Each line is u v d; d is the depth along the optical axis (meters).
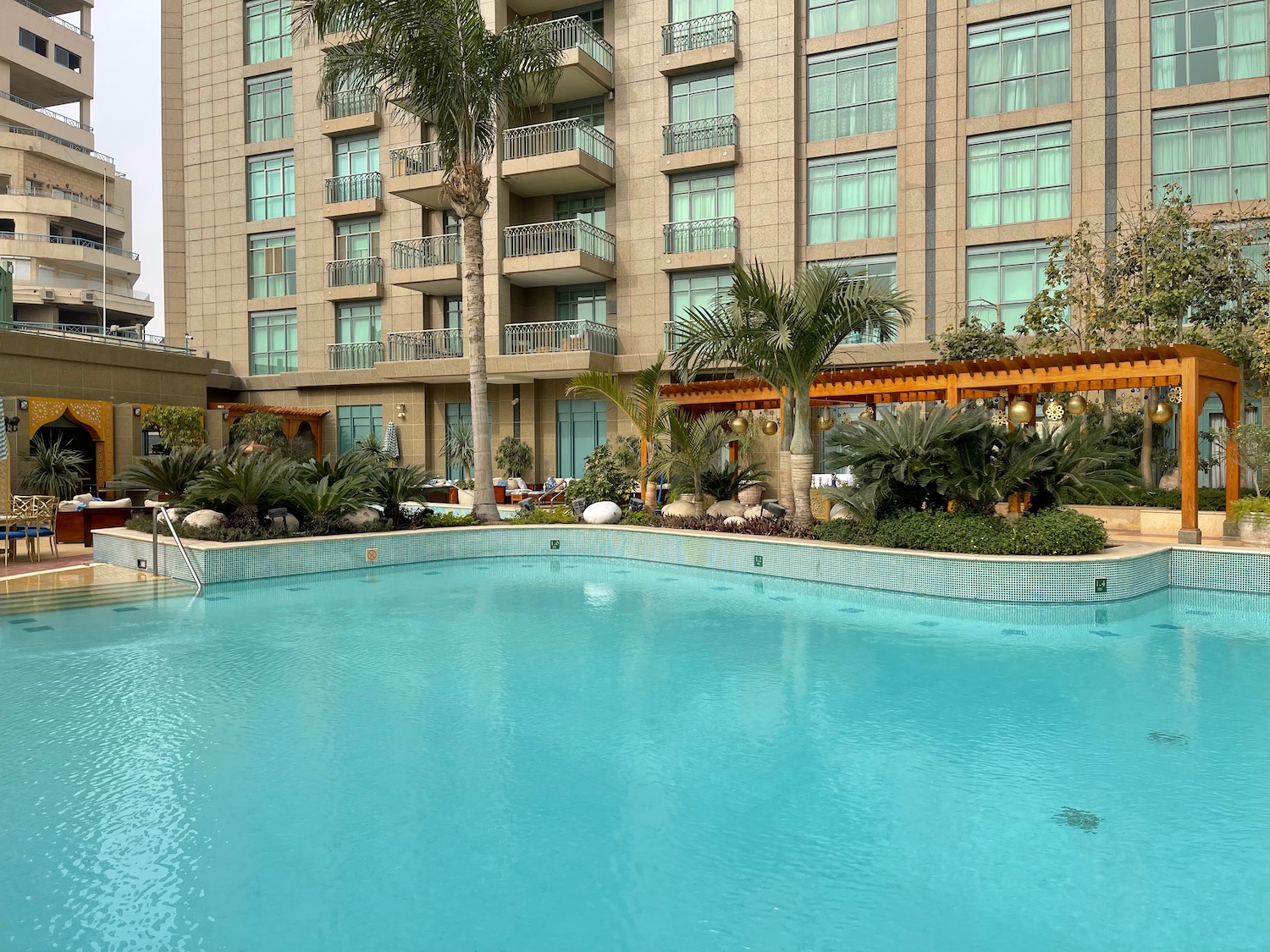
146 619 9.02
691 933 3.15
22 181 41.22
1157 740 5.20
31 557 12.73
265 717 5.73
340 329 28.67
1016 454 10.73
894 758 4.93
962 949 3.05
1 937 3.12
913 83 21.28
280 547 11.80
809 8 22.78
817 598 10.17
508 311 24.91
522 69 15.06
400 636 8.22
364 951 3.04
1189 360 11.22
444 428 27.22
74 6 48.12
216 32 30.42
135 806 4.30
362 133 28.02
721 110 23.55
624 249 24.70
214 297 30.62
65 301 40.06
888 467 11.20
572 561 13.60
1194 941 3.09
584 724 5.55
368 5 13.52
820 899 3.40
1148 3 19.03
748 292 11.75
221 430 24.17
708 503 15.36
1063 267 19.36
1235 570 10.20
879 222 21.88
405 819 4.14
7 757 4.98
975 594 9.71
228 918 3.26
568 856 3.76
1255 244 17.17
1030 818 4.11
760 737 5.30
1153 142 19.02
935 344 19.17
